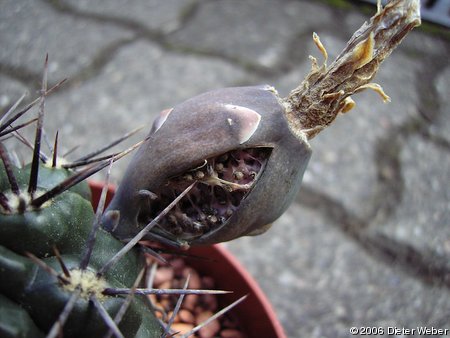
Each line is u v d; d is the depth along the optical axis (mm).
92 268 49
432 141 152
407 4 48
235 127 49
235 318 85
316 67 51
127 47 161
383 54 49
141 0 178
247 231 55
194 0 181
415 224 133
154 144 52
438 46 181
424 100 163
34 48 156
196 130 50
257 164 52
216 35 169
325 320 114
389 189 139
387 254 127
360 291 120
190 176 52
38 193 48
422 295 121
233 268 84
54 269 45
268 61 163
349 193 135
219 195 54
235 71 159
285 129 50
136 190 53
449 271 126
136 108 146
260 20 177
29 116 137
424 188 141
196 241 56
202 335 83
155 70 156
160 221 56
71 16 168
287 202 54
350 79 50
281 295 116
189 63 159
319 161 140
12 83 146
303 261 122
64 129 138
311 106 51
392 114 156
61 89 146
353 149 145
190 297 86
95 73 153
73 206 50
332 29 178
